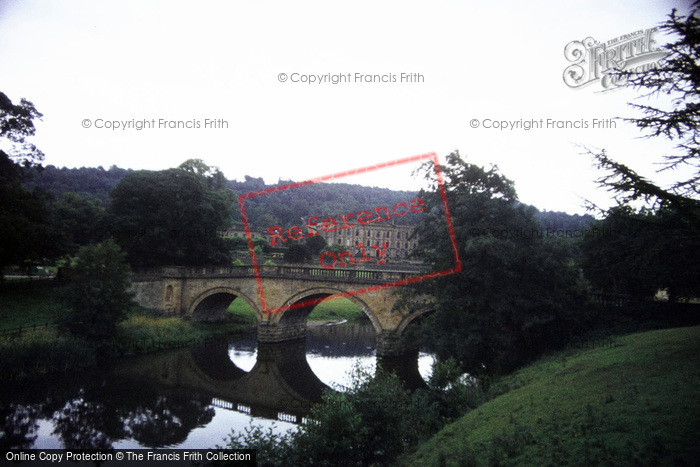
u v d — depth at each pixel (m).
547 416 14.79
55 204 70.88
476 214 28.33
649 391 13.82
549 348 28.39
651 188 13.59
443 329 28.12
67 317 36.97
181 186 55.75
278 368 40.97
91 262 37.72
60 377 33.56
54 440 24.41
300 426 17.48
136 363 38.78
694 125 13.11
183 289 52.69
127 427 26.52
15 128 42.94
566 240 28.59
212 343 48.25
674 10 12.88
